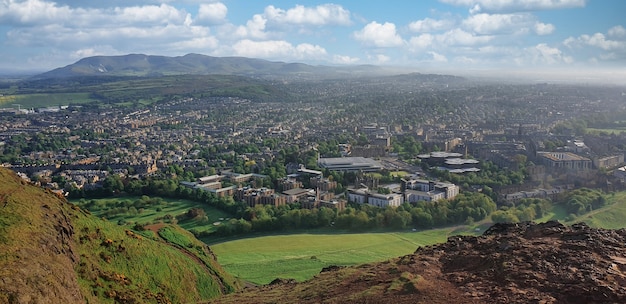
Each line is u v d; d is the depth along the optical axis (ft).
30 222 376.68
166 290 474.08
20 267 311.27
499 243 319.88
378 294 279.90
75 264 401.49
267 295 353.51
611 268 264.31
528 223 366.84
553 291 250.16
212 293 532.32
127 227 641.81
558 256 283.18
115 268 451.94
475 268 297.74
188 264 550.36
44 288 309.63
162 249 545.85
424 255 336.29
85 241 451.12
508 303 244.63
